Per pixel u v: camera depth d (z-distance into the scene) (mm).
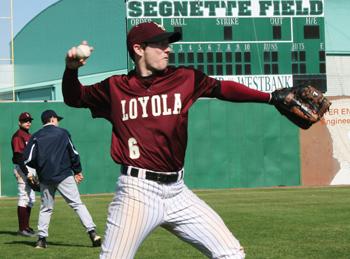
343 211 14078
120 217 4848
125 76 5000
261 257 8359
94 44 48562
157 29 4879
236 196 19281
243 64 33156
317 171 24531
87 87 5020
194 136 23875
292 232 10695
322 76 33969
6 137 22781
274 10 33594
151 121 4840
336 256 8398
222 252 4898
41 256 8781
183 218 4922
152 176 4824
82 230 11680
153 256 8617
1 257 8727
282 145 24344
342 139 24609
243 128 24156
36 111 23062
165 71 4949
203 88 4930
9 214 15352
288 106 4938
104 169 23453
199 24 32812
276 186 24281
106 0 47562
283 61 33625
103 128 23469
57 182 9508
